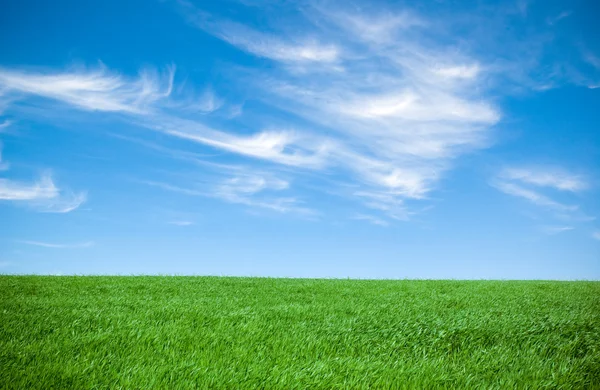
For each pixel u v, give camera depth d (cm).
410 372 564
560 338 745
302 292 1377
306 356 625
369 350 680
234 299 1142
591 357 632
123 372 512
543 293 1395
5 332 677
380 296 1280
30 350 580
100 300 1056
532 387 519
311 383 505
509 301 1187
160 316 849
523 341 745
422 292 1393
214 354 608
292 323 838
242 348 637
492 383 532
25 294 1170
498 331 779
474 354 664
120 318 802
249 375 518
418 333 743
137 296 1169
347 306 1052
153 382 481
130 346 627
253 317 856
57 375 492
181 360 571
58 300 1037
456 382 535
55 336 664
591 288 1574
